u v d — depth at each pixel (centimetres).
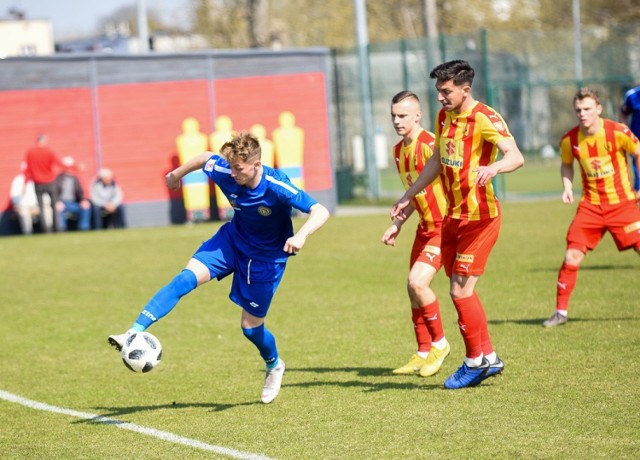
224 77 4753
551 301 2092
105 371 1652
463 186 1326
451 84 1290
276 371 1356
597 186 1814
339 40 9281
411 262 1533
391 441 1124
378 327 1925
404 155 1503
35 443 1208
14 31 9262
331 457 1073
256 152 1205
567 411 1215
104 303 2414
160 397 1440
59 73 4581
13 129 4531
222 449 1128
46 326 2122
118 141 4659
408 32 9350
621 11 8856
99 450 1161
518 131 7031
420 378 1466
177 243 3778
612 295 2105
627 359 1491
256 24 6850
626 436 1098
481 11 9225
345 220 4416
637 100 2273
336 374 1527
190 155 4634
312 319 2052
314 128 4853
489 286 2339
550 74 6606
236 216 1296
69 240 4062
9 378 1619
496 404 1270
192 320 2138
